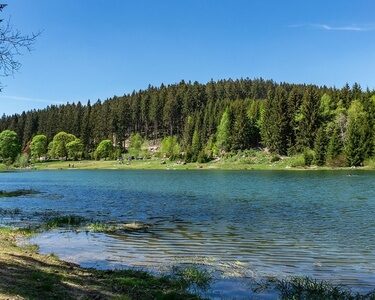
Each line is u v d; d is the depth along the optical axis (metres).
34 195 54.62
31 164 184.50
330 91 170.50
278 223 29.67
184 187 65.44
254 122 168.00
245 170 130.25
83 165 173.75
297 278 15.62
